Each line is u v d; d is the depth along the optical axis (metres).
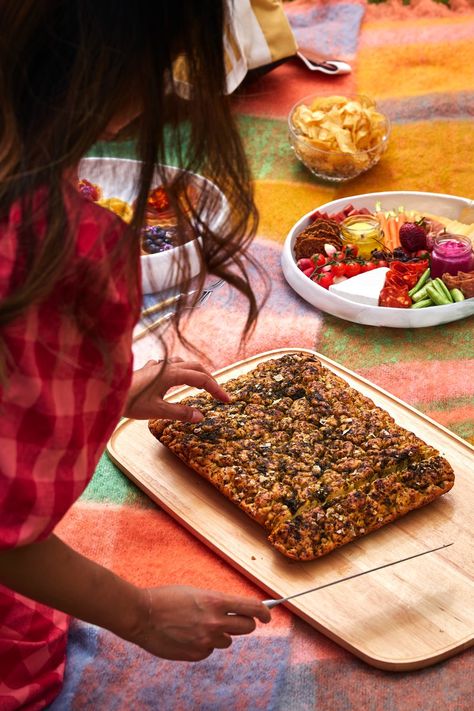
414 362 2.11
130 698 1.71
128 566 1.82
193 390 2.01
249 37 2.64
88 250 1.34
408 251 2.30
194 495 1.87
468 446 1.92
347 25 2.96
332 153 2.45
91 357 1.41
